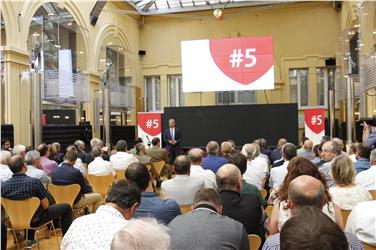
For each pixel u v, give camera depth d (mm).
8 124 7547
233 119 11727
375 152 3555
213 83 8742
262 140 7738
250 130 11617
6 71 8047
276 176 3881
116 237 979
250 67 8656
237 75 8688
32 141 7234
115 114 13664
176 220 1885
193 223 1827
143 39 15578
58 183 4641
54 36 9367
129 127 12398
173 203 2537
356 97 10172
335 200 2729
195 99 14969
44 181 4676
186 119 11969
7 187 3836
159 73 15367
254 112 11609
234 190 2633
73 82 9562
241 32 14523
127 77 14062
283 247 822
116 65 13148
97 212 1954
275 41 14234
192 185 3287
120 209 1998
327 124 12594
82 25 11172
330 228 810
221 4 14531
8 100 8047
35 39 8641
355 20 10422
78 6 10930
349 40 10414
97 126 11359
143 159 6773
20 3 8383
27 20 8609
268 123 11539
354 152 5219
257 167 4516
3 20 7957
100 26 12406
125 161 6059
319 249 775
